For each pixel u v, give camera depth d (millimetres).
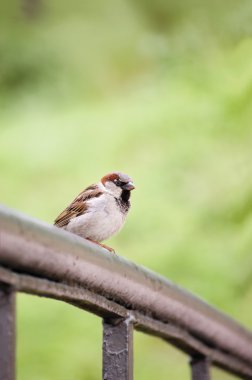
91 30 20047
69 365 11469
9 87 19062
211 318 4418
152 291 3818
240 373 5004
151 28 20219
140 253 12383
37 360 11500
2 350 2752
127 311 3682
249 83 9969
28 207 14820
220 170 11852
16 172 15367
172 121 13461
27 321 11820
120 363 3637
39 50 19312
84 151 15367
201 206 12234
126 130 14984
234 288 10016
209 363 4543
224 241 11648
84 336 11719
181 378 11734
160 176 13430
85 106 17156
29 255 2865
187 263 11867
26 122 17234
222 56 10789
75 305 3412
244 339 4855
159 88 14133
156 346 12062
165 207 12781
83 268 3234
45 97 18766
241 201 9547
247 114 10188
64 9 20641
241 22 9898
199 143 12688
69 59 19438
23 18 20422
